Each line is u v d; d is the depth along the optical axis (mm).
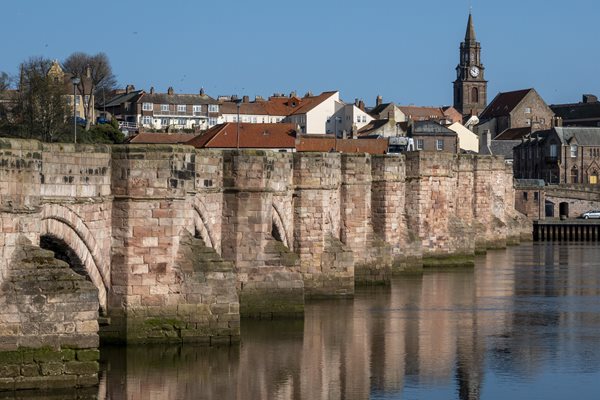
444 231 173750
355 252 141750
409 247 157875
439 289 141875
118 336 88562
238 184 106125
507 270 173125
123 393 76625
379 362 91312
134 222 88062
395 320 113438
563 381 85938
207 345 90125
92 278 85375
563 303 130000
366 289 139000
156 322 89000
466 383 84562
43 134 196500
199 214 99375
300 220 122312
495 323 113188
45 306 72312
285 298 107312
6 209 71438
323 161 122375
